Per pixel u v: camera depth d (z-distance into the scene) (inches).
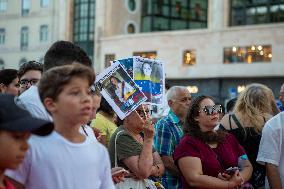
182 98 250.2
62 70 125.7
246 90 237.9
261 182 234.4
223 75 1541.6
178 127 245.3
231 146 211.9
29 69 201.0
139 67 199.8
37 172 123.3
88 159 128.6
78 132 130.6
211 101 207.0
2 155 108.0
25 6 1873.8
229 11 1610.5
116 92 181.8
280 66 1454.2
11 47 1891.0
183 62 1619.1
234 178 195.5
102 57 1748.3
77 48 156.8
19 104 145.8
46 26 1831.9
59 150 124.9
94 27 1785.2
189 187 202.1
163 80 205.5
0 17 1920.5
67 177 124.6
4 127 106.4
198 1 1982.0
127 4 1836.9
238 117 234.1
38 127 110.3
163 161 238.7
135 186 187.8
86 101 125.9
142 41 1679.4
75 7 1825.8
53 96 125.5
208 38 1577.3
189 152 200.5
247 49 1515.7
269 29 1477.6
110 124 253.3
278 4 1584.6
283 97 266.5
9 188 115.7
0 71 243.1
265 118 233.8
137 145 190.2
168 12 1897.1
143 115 192.9
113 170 172.9
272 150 215.2
